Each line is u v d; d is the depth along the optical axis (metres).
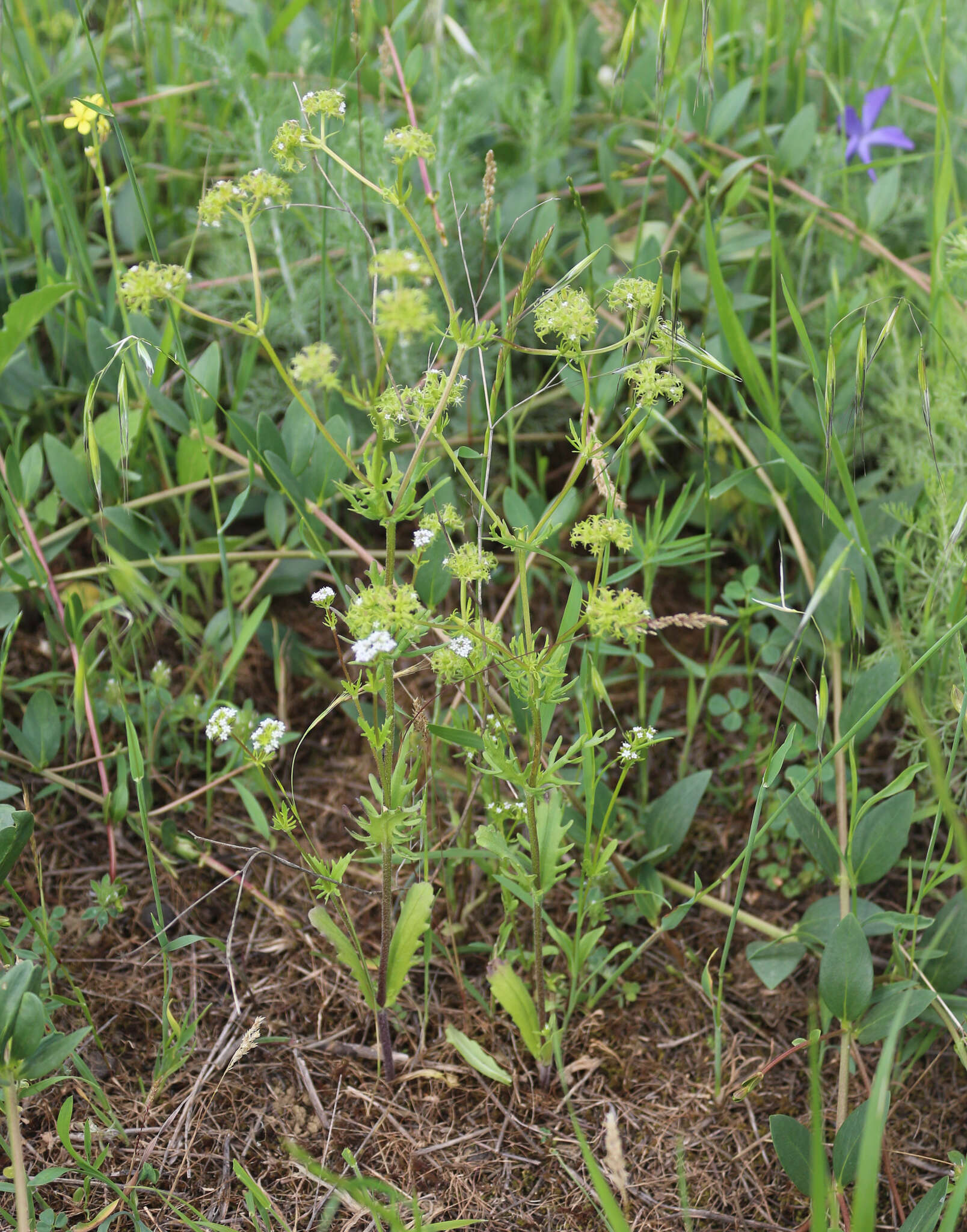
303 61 2.73
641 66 2.78
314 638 2.47
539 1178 1.66
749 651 2.43
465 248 2.64
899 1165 1.69
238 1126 1.70
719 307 2.03
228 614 2.16
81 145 2.82
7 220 2.71
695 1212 1.62
